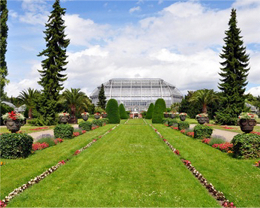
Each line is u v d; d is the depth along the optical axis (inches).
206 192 279.1
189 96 2470.5
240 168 370.0
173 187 294.5
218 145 539.2
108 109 1562.5
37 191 282.4
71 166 394.9
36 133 892.6
